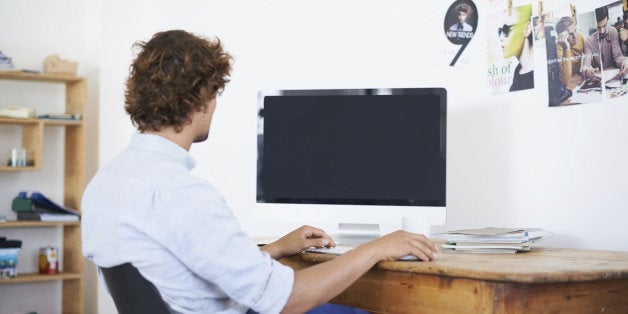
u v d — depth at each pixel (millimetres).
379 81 2766
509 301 1334
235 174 3367
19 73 4113
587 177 2105
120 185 1314
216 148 3488
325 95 2191
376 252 1477
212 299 1355
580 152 2125
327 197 2176
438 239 2396
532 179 2260
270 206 2227
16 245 4094
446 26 2525
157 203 1270
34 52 4434
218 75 1428
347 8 2883
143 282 1255
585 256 1731
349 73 2875
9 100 4379
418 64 2625
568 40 2160
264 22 3248
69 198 4430
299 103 2213
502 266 1452
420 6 2613
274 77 3191
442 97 2094
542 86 2232
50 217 4129
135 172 1318
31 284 4402
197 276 1316
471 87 2453
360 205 2146
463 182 2473
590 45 2102
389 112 2137
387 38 2734
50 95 4508
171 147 1379
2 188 4367
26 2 4418
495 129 2373
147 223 1270
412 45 2645
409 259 1567
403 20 2676
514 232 1844
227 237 1268
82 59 4551
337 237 2172
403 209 2109
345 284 1414
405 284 1539
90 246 1337
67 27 4527
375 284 1617
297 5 3090
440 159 2084
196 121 1434
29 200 4172
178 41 1378
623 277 1431
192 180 1296
